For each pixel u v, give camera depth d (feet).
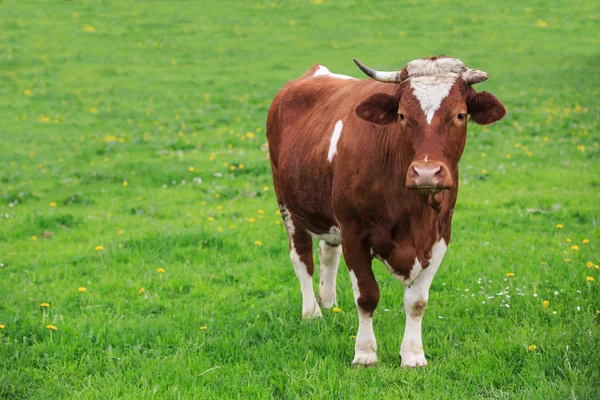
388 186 19.72
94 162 59.41
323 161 22.21
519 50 112.57
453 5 146.10
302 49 117.08
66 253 34.35
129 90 93.97
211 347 22.91
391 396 18.88
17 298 27.68
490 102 18.53
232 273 30.68
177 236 34.94
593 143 60.18
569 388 18.58
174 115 80.02
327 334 23.34
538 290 26.04
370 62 106.01
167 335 23.79
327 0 151.12
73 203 46.50
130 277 30.35
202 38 125.90
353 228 20.84
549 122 69.56
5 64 107.96
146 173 53.06
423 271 20.70
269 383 20.34
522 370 19.94
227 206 43.98
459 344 22.45
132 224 40.06
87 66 107.96
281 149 25.76
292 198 24.52
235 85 95.66
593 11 139.03
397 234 20.08
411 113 18.20
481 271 29.14
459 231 35.63
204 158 57.31
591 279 25.91
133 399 19.03
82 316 25.75
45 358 22.02
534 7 143.33
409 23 132.98
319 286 26.78
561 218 37.50
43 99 89.56
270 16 140.56
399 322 24.49
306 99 25.76
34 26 131.23
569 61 104.32
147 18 139.74
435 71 18.61
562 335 21.83
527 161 55.01
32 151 65.51
